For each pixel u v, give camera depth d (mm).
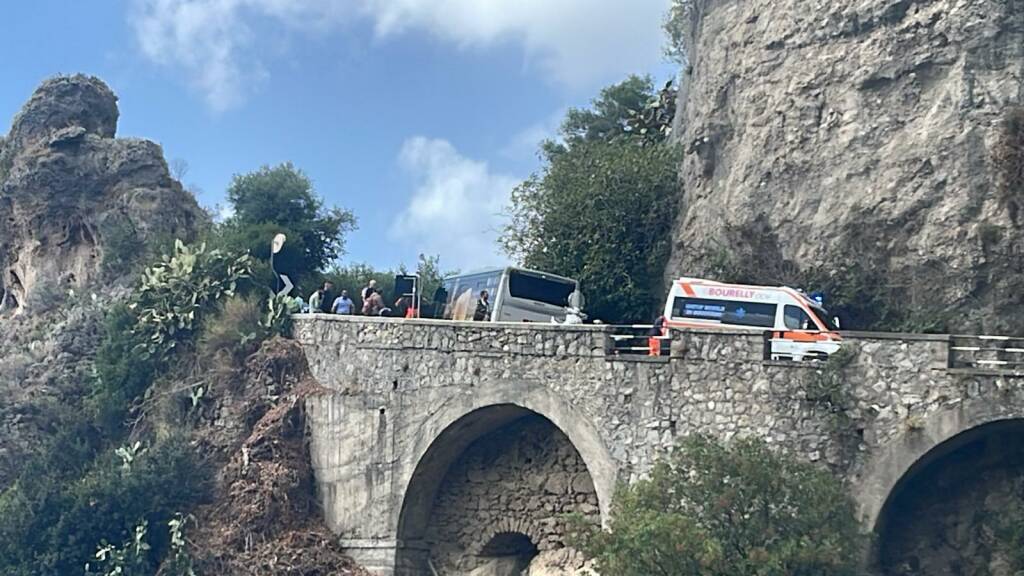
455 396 28969
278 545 29297
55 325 38281
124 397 33969
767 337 25906
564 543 27984
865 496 24094
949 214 28859
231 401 32156
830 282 30359
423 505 29734
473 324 29078
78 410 35000
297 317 32656
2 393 35906
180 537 29734
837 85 31453
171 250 38031
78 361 36750
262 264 36094
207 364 33188
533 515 28812
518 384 28188
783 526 22500
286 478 30125
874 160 30406
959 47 29609
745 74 33562
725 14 35156
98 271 39844
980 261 28234
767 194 32156
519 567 29000
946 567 24219
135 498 30500
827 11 32000
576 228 36906
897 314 29422
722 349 26156
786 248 31594
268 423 31031
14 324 40281
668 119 45094
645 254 36281
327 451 30516
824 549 21766
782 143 32094
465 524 29562
